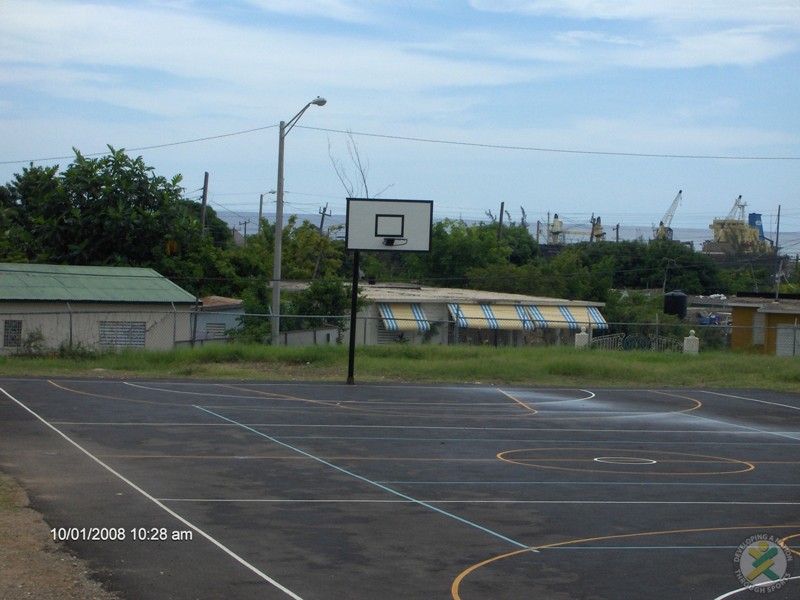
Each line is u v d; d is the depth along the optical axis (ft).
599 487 43.86
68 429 53.98
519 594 27.27
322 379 87.04
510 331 143.43
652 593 27.76
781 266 264.11
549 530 35.24
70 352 92.94
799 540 34.96
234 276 144.77
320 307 126.93
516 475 46.01
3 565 27.35
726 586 28.68
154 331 107.34
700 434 62.28
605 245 247.91
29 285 102.68
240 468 44.86
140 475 42.04
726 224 372.38
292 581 27.58
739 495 43.09
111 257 138.31
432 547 32.19
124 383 78.38
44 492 37.63
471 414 67.72
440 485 42.93
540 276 200.44
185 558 29.40
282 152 105.50
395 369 93.04
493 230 223.30
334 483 42.37
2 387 72.33
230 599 25.64
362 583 27.71
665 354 110.22
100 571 27.55
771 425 67.36
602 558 31.55
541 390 84.69
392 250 82.79
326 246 186.60
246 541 31.81
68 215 140.26
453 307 136.05
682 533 35.47
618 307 181.27
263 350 97.60
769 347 134.31
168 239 140.56
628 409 73.67
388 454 50.47
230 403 68.49
